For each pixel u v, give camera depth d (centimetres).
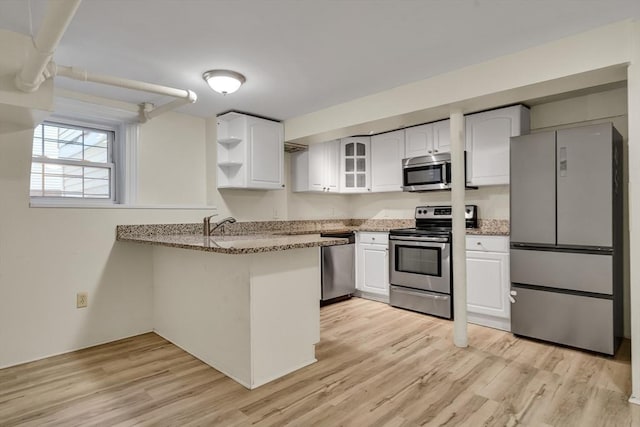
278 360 235
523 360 257
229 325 237
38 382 230
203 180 388
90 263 296
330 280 421
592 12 194
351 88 305
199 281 267
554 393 211
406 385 222
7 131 254
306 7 187
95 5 182
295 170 455
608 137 257
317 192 466
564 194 275
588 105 325
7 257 259
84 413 194
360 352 274
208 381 230
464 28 210
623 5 187
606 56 208
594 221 262
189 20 198
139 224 323
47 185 307
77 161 322
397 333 317
